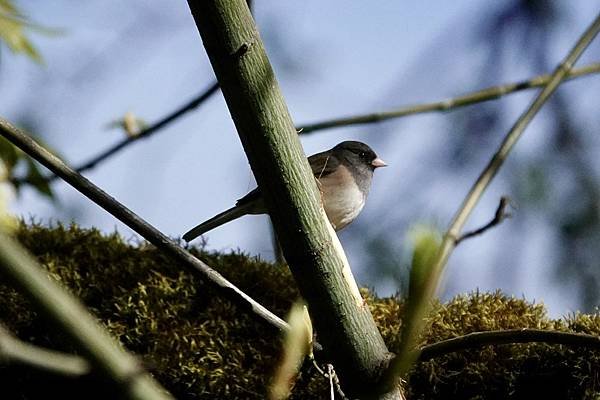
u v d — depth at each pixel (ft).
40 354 8.13
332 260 13.96
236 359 18.03
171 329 18.37
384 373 13.82
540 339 13.14
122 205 14.52
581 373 17.01
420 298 9.32
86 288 19.31
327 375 14.84
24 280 7.94
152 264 19.77
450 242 10.84
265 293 19.89
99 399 17.37
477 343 13.42
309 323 12.25
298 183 13.75
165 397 8.27
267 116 13.47
